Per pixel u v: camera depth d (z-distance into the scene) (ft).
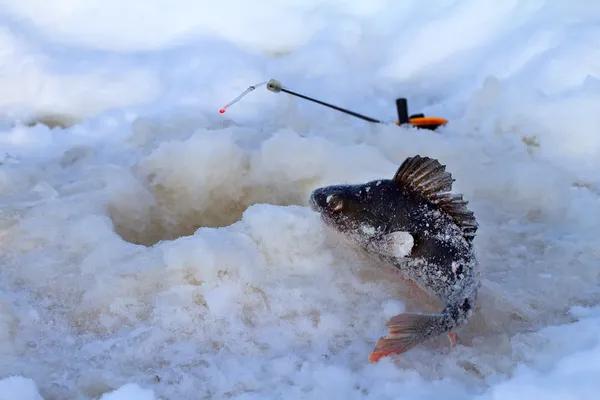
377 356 1.71
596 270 2.08
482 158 2.65
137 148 2.87
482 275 2.09
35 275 2.04
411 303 1.95
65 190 2.48
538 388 1.57
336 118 3.18
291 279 2.01
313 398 1.63
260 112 3.26
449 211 1.88
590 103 2.83
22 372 1.73
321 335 1.85
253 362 1.77
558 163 2.67
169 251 2.01
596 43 3.30
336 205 1.94
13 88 3.34
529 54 3.43
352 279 2.01
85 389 1.68
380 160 2.54
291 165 2.52
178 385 1.69
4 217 2.27
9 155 2.78
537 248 2.21
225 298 1.92
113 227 2.27
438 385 1.66
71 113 3.25
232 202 2.58
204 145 2.56
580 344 1.74
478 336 1.85
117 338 1.84
